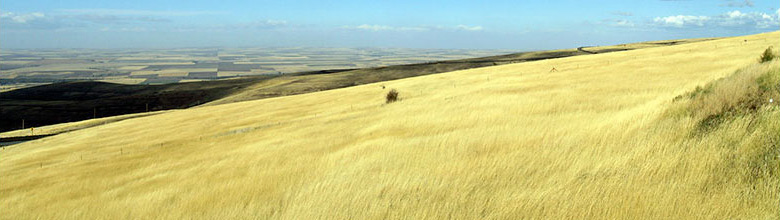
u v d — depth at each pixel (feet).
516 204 22.76
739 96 29.71
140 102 409.49
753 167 20.92
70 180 59.06
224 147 71.87
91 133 159.33
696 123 29.45
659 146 27.25
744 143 23.20
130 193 41.65
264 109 160.04
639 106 47.73
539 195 23.36
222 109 186.29
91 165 73.46
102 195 42.83
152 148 89.25
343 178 32.99
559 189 23.84
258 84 481.87
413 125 59.98
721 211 18.54
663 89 67.87
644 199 20.72
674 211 19.26
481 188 26.16
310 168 39.06
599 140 32.42
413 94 140.56
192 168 52.80
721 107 29.71
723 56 123.44
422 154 37.50
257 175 39.50
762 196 18.65
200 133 112.47
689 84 69.10
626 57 174.19
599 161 27.35
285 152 52.70
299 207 27.20
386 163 35.99
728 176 21.07
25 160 103.76
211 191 35.50
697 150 24.80
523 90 96.27
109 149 103.86
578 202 21.71
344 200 27.30
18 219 37.55
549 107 59.62
